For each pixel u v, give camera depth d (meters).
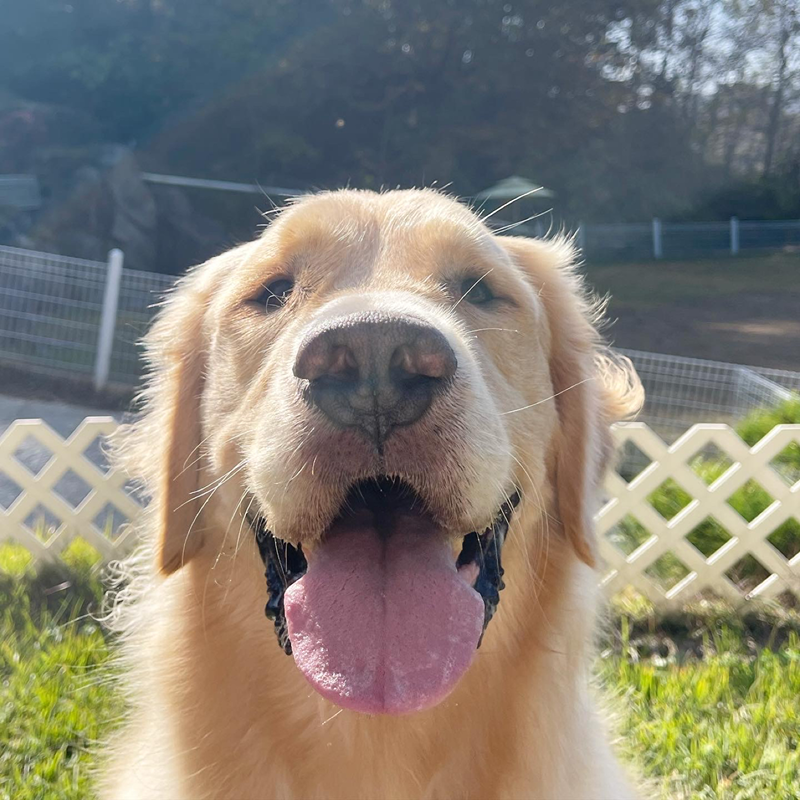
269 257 0.35
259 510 0.32
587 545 0.38
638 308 2.74
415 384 0.26
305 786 0.33
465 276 0.35
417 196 0.38
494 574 0.32
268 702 0.33
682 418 1.30
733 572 0.77
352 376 0.26
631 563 0.72
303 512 0.27
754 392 1.28
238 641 0.34
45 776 0.46
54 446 0.76
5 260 1.58
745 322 2.58
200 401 0.38
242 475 0.33
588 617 0.38
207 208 3.09
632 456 1.00
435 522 0.28
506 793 0.34
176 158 3.46
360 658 0.27
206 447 0.37
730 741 0.50
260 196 3.12
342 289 0.33
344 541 0.29
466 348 0.29
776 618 0.68
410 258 0.35
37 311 1.58
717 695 0.55
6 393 1.47
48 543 0.77
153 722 0.36
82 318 1.57
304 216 0.36
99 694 0.53
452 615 0.28
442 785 0.34
